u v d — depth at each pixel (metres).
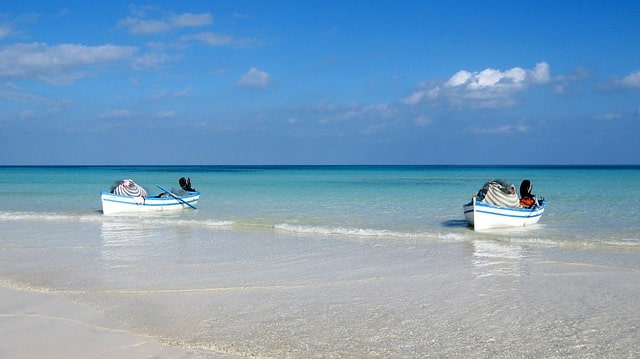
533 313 9.77
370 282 12.15
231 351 7.90
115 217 25.02
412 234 19.02
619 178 70.94
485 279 12.35
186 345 8.12
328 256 15.24
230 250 16.23
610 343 8.27
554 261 14.31
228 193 41.22
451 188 47.72
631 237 18.16
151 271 13.30
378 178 77.12
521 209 21.02
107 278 12.55
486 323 9.25
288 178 77.06
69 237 18.98
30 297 10.81
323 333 8.76
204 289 11.53
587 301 10.50
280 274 12.97
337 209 28.20
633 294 10.96
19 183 59.38
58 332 8.55
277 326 9.10
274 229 20.73
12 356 7.42
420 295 11.03
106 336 8.41
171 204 28.16
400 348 8.10
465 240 17.92
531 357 7.74
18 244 17.44
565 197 34.94
